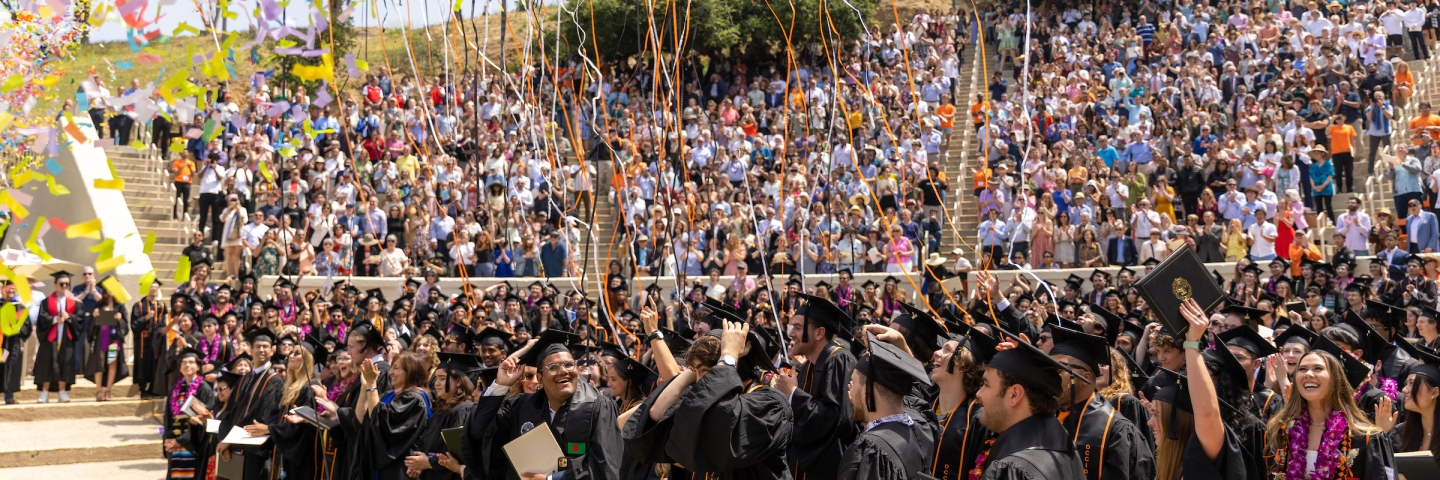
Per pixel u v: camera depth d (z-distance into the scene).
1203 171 19.33
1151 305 4.59
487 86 23.22
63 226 5.62
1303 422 5.22
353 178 20.38
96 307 14.80
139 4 4.99
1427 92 22.91
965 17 28.98
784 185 20.89
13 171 5.95
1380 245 16.55
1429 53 24.06
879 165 20.72
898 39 27.08
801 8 27.00
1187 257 4.58
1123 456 4.96
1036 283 17.53
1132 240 18.02
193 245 17.72
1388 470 4.94
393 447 7.53
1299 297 14.86
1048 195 18.50
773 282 17.91
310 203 20.16
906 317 6.70
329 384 9.92
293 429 8.76
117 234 17.73
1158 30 26.83
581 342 9.59
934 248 19.47
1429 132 18.70
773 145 22.75
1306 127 19.86
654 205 18.75
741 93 26.44
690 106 24.70
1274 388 6.88
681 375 5.53
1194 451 4.71
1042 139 22.16
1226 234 17.45
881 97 23.59
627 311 13.46
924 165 20.72
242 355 10.04
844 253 18.53
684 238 18.98
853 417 6.00
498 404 6.86
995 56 27.58
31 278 13.59
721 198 20.56
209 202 19.56
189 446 10.23
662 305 16.94
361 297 16.17
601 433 6.20
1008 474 3.78
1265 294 12.40
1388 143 21.03
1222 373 5.71
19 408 13.88
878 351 4.70
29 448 12.33
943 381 4.86
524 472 6.16
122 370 14.92
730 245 18.86
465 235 18.95
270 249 18.14
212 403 10.87
